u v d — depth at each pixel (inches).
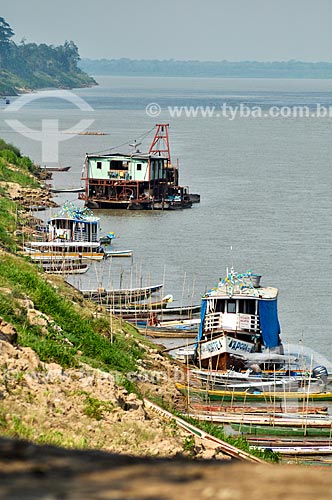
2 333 2010.3
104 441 1542.8
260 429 2541.8
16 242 5083.7
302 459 2358.5
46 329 2407.7
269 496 697.6
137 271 4862.2
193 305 4178.2
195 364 3346.5
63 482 734.5
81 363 2164.1
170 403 2518.5
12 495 689.6
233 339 3309.5
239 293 3459.6
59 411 1638.8
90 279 4645.7
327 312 4057.6
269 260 5137.8
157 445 1599.4
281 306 4133.9
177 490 710.5
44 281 3260.3
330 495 705.0
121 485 726.5
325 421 2640.3
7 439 940.0
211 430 2117.4
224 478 761.6
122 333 3169.3
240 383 3061.0
